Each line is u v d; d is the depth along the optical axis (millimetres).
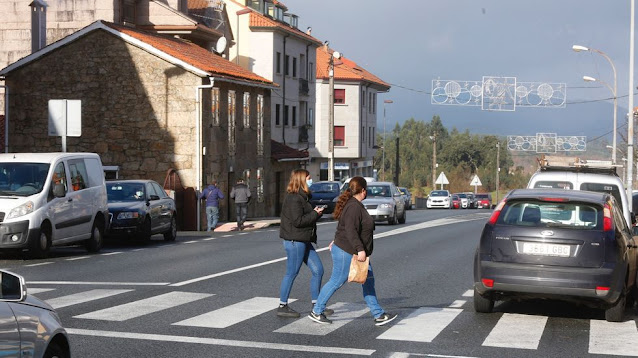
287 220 15336
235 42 77688
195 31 61000
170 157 48531
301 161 71688
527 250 15133
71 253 29016
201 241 35031
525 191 16250
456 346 12812
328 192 62781
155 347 12375
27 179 27047
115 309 15812
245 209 45500
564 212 15367
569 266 14930
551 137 91250
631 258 16016
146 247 31672
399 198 51156
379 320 14570
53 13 59125
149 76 48719
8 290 7816
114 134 49094
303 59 91812
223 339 13055
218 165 51125
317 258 15695
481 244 15531
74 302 16672
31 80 49781
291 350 12289
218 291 18547
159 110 48656
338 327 14305
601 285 14773
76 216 28250
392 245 32719
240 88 55531
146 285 19531
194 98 48406
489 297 15602
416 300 17766
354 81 111562
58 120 33344
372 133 122438
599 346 13055
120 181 34500
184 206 47719
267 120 61531
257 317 15156
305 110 92250
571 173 23703
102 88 49156
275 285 19688
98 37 49156
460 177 197375
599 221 15148
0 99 55781
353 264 14336
